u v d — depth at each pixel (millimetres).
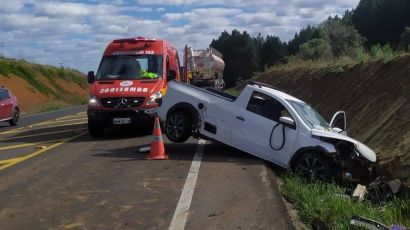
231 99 12070
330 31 46250
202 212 7500
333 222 7336
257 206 7754
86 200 8211
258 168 10516
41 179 9781
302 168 10641
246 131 11602
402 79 16906
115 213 7492
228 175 9859
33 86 61062
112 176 9930
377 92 18125
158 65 16312
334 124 12852
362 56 23484
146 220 7152
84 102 60219
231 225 6930
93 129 15680
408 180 10758
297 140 10812
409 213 8633
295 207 8195
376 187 10289
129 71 16125
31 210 7688
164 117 12789
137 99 15086
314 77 28859
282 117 11047
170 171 10305
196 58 43219
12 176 10109
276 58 112562
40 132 18562
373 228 7016
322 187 9453
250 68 114250
